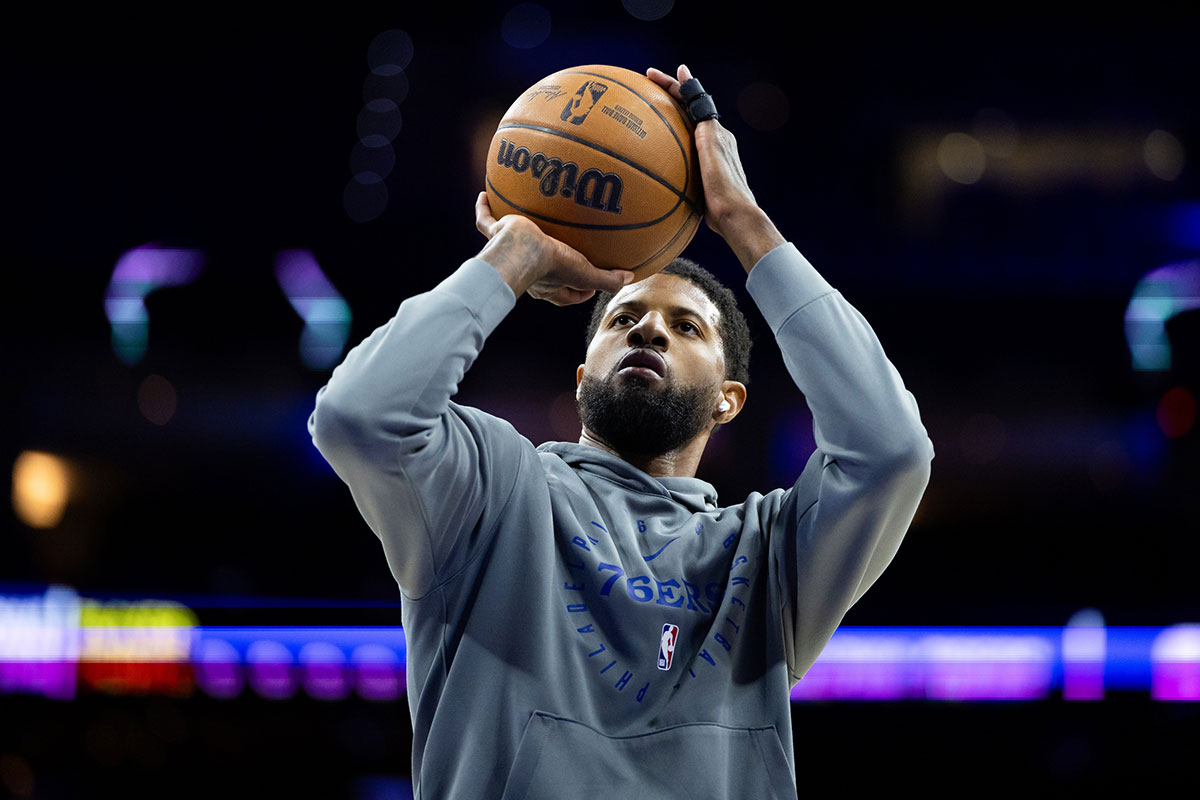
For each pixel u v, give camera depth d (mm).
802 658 5082
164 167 26078
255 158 26109
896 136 26422
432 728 4406
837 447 4645
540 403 25672
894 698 17578
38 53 25141
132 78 25531
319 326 26422
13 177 25875
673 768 4367
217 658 18312
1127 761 18406
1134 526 26312
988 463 26859
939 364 27312
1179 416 26422
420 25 25234
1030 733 18734
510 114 5039
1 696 18000
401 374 4273
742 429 24797
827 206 26625
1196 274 26422
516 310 25766
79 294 26281
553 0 25047
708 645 4629
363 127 25484
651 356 5207
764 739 4582
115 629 18422
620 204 4824
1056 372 27000
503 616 4527
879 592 26359
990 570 26375
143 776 17719
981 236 26766
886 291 27297
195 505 25938
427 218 26219
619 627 4582
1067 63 25969
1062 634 17859
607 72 5051
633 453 5297
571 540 4738
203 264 26359
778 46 25688
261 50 25375
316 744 17734
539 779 4254
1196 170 26172
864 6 25328
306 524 26078
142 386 26219
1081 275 26844
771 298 4805
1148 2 25203
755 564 4922
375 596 25672
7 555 25234
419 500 4387
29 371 26016
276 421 26281
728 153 5109
